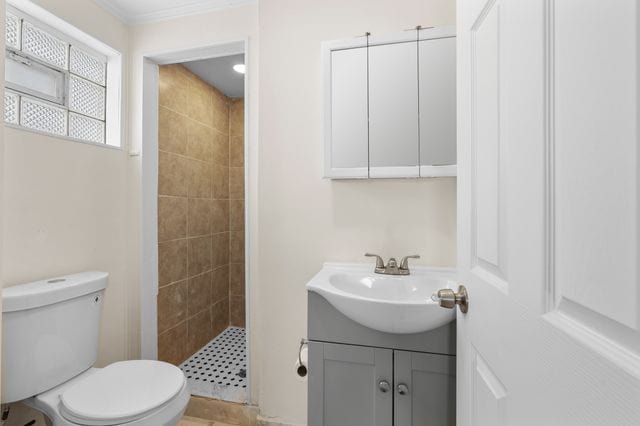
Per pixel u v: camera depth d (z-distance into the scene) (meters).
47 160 1.35
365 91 1.33
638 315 0.26
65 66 1.52
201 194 2.37
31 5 1.30
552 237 0.38
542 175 0.39
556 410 0.36
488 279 0.58
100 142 1.64
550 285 0.38
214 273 2.55
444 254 1.31
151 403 1.06
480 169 0.62
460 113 0.75
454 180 1.30
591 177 0.31
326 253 1.43
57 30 1.47
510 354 0.48
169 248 2.00
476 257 0.66
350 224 1.40
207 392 1.72
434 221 1.32
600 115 0.30
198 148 2.33
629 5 0.26
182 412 1.14
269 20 1.48
